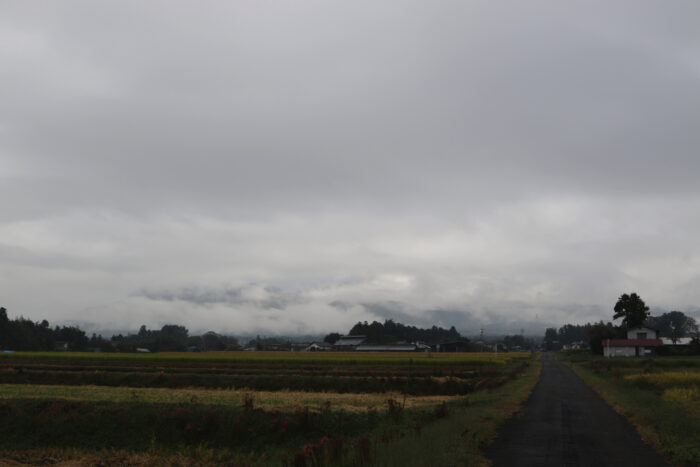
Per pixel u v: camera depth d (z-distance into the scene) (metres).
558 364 92.88
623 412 24.83
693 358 91.56
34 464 22.53
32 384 56.47
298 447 23.06
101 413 27.33
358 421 25.36
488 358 99.62
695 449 15.25
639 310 138.62
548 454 15.51
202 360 85.50
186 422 25.88
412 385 48.62
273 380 51.72
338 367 72.38
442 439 16.09
